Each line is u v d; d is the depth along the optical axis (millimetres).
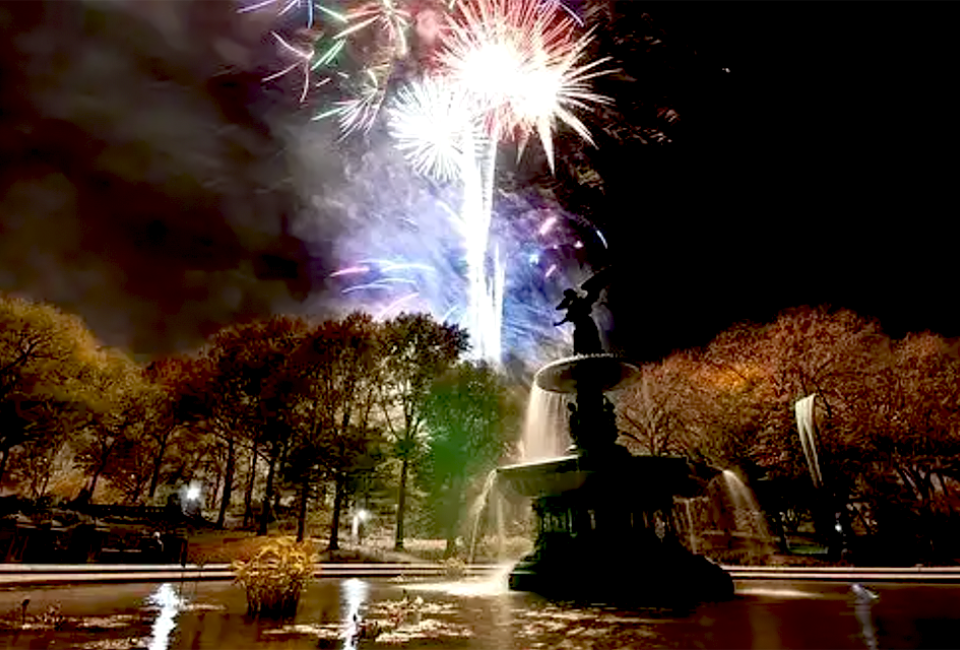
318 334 27609
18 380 29359
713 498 28062
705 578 9234
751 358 33969
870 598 9398
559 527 10508
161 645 4926
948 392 26953
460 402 25000
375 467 25344
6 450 30031
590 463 9922
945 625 6195
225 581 13438
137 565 14625
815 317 33625
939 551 23359
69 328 32281
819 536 28000
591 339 11477
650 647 4938
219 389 31344
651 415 33812
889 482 26344
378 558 21703
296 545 7422
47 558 14820
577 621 6578
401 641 5238
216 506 38406
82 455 36750
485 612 7422
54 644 4973
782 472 27562
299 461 24641
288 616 6871
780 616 6973
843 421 27375
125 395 34219
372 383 26547
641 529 9883
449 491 24203
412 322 26734
